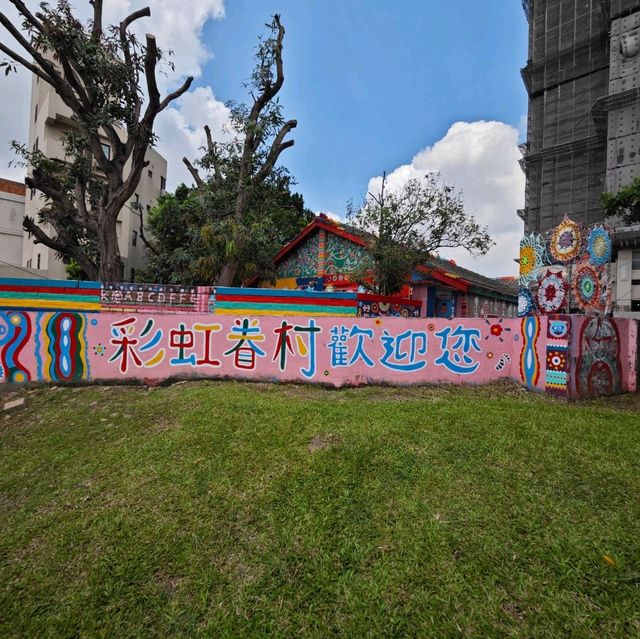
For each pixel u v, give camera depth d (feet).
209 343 22.47
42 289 24.32
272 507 10.02
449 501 9.76
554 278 21.49
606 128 63.10
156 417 16.46
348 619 6.98
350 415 15.57
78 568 8.69
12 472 13.00
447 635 6.55
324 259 43.62
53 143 60.90
